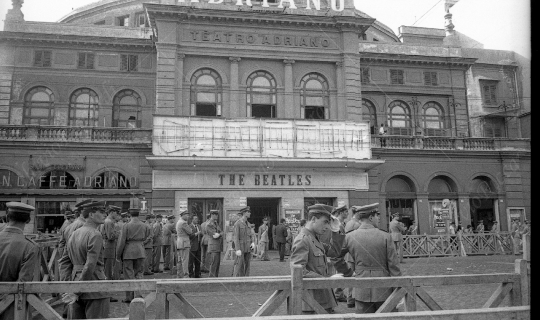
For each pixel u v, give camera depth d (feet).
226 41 84.38
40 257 31.73
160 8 80.38
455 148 95.09
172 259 51.21
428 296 17.57
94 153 81.20
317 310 16.66
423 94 101.96
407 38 115.65
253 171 80.64
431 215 93.09
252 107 85.20
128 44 90.74
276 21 85.30
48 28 90.12
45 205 78.74
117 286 17.31
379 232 19.22
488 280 18.39
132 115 90.99
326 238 22.11
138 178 81.66
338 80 87.81
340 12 88.43
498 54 109.40
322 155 80.59
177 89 81.35
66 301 18.39
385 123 99.40
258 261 64.90
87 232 20.67
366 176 85.10
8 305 16.52
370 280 17.17
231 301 32.35
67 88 88.33
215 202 80.23
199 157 75.56
